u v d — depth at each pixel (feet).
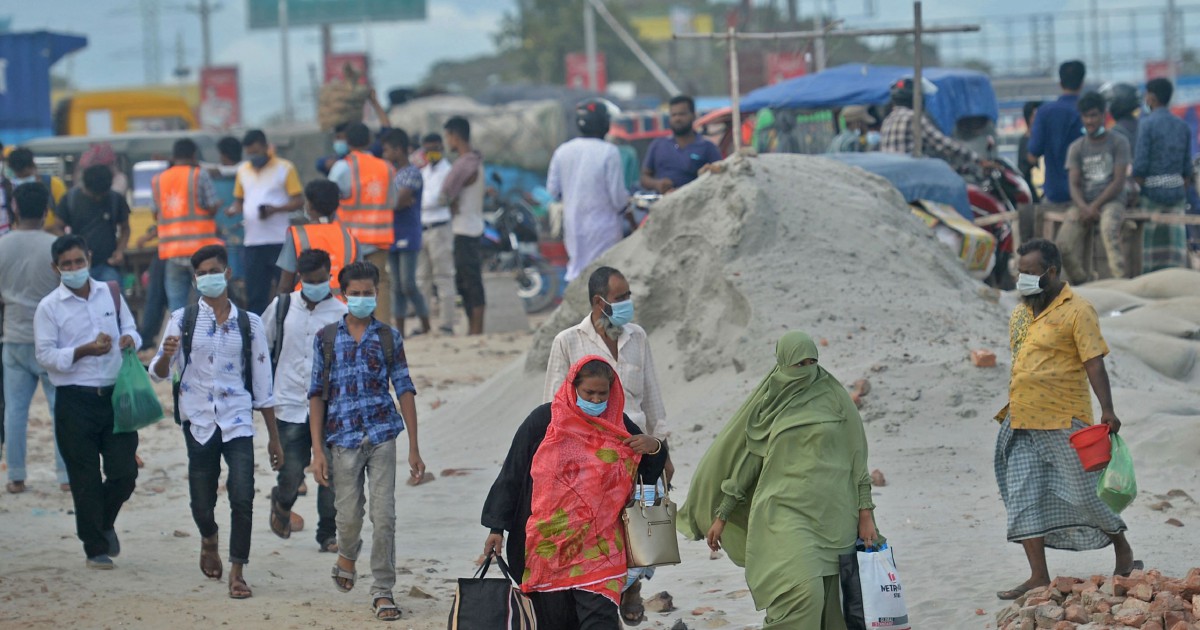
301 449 93.66
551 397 80.02
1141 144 173.99
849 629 65.72
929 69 234.17
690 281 139.03
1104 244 170.40
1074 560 84.28
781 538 65.87
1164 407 116.78
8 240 115.03
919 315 131.54
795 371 67.36
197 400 84.79
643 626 76.18
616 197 163.84
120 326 93.76
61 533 102.53
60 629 74.08
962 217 170.91
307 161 299.79
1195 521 91.61
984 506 97.40
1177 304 153.79
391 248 204.13
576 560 63.41
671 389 131.85
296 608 80.07
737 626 75.61
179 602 80.69
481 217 214.28
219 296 86.38
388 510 79.66
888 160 174.29
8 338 115.85
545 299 261.65
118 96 396.78
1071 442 74.02
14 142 342.03
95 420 90.74
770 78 362.53
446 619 78.07
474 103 343.87
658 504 64.95
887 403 117.50
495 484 65.67
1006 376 121.49
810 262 135.13
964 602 76.69
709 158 162.71
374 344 81.35
